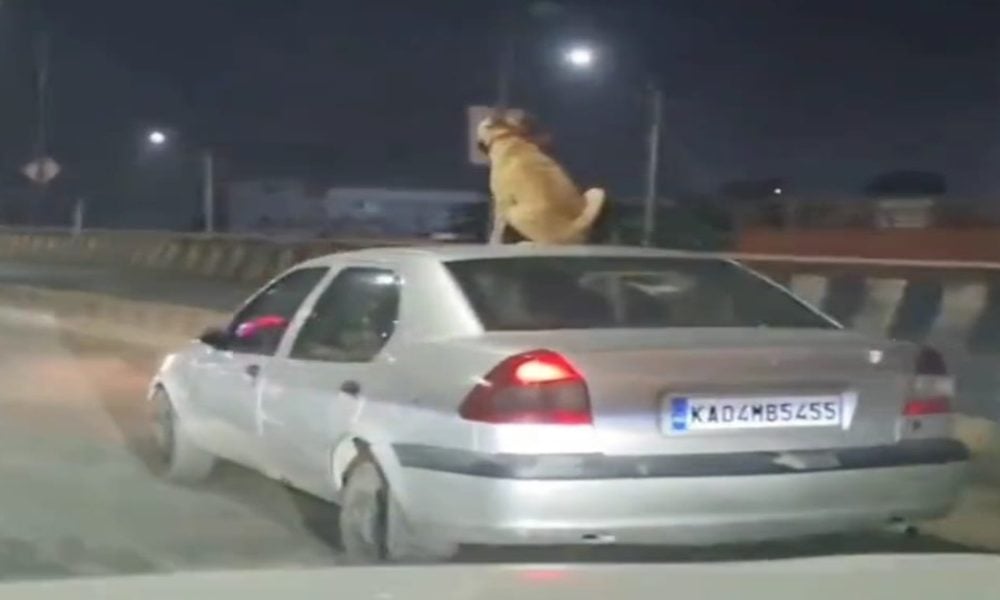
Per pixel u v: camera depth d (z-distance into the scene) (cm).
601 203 1477
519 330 825
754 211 3812
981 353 1395
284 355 931
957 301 1451
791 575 553
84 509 1007
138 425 1325
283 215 7031
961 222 3375
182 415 1045
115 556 905
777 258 1753
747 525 786
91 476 1100
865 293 1570
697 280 891
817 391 801
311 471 891
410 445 811
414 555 820
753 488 784
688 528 780
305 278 966
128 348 2208
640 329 824
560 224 1454
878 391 809
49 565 888
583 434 777
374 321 880
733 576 552
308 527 966
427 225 6325
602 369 783
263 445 939
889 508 805
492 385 784
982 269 1431
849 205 3650
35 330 2575
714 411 789
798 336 824
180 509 1008
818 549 856
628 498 774
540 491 771
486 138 1500
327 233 5747
